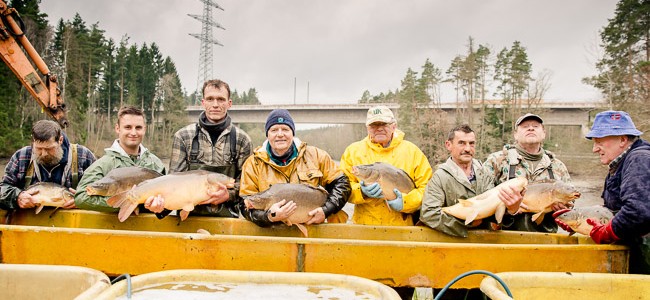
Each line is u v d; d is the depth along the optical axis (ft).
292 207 12.41
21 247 11.76
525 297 8.41
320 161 14.24
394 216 15.05
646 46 91.20
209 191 12.32
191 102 293.43
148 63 180.55
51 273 7.60
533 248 11.46
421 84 142.41
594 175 89.15
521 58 121.70
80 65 132.98
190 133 15.25
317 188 13.23
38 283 7.60
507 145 15.75
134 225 14.02
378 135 15.56
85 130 130.82
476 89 131.54
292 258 11.45
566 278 8.55
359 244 11.38
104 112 169.17
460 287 11.46
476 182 14.28
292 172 13.93
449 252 11.44
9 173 14.84
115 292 6.80
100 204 13.52
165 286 7.38
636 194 10.50
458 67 132.05
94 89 150.82
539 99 116.16
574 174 92.94
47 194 13.71
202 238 11.49
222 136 15.24
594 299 8.64
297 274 7.63
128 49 178.09
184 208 12.14
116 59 172.24
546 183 13.02
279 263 11.47
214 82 15.39
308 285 7.57
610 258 11.50
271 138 13.46
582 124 111.04
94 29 151.94
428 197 13.84
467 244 11.44
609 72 92.17
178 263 11.54
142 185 11.97
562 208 13.10
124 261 11.62
